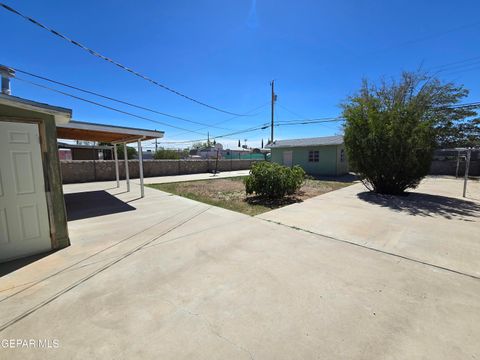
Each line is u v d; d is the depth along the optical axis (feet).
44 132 11.31
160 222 16.37
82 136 30.19
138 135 25.11
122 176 46.14
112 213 18.93
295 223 15.83
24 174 10.88
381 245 12.05
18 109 10.60
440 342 5.85
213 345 5.81
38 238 11.35
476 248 11.61
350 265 9.93
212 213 18.72
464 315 6.82
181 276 9.13
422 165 24.40
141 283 8.67
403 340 5.93
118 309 7.20
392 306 7.25
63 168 39.42
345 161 55.88
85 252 11.48
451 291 8.04
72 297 7.82
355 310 7.08
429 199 23.82
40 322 6.64
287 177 23.39
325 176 49.93
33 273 9.46
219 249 11.71
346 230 14.37
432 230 14.30
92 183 38.50
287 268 9.70
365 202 22.47
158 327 6.43
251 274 9.23
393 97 53.01
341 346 5.75
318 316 6.82
